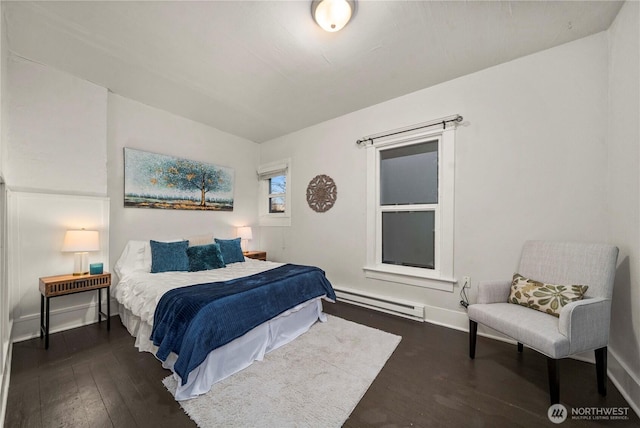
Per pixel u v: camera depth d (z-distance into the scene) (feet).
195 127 12.00
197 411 4.68
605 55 6.27
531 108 7.22
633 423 4.43
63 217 8.07
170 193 10.98
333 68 7.85
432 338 7.63
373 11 5.66
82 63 7.66
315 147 12.37
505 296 6.68
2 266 5.20
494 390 5.27
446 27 6.17
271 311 6.72
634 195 5.13
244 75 8.23
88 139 8.59
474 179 8.11
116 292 8.53
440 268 8.81
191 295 6.05
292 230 13.30
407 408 4.79
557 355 4.63
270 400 4.97
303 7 5.60
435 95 8.86
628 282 5.28
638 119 5.01
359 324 8.63
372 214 10.45
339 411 4.69
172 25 6.13
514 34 6.42
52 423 4.38
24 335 7.37
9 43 6.75
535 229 7.16
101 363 6.17
